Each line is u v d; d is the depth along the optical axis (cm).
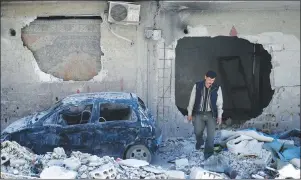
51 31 1278
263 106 1445
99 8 1262
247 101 1555
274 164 1014
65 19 1276
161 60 1286
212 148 1061
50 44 1284
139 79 1293
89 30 1280
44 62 1290
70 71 1295
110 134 1055
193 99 1053
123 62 1288
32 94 1295
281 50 1315
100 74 1292
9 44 1279
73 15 1264
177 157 1141
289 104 1334
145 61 1286
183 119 1309
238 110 1538
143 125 1062
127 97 1103
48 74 1290
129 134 1058
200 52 1564
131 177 892
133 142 1060
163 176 896
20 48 1280
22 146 1021
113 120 1082
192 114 1081
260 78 1487
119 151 1061
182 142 1254
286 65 1322
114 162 942
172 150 1199
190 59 1565
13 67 1288
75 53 1289
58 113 1061
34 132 1048
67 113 1088
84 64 1293
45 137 1049
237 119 1420
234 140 1073
